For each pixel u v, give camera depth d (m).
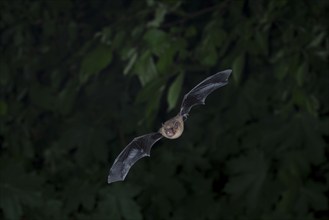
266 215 17.81
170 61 11.31
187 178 20.00
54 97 17.95
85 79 12.59
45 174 20.17
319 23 14.45
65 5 17.67
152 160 20.19
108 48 11.64
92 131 18.73
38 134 20.77
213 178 20.06
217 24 12.38
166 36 11.51
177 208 19.86
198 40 18.30
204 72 18.94
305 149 16.61
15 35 17.89
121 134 19.64
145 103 18.95
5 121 19.00
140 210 19.34
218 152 19.31
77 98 19.59
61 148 18.77
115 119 19.67
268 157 17.81
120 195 18.58
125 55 11.92
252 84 17.72
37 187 17.78
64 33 18.92
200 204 19.77
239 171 18.44
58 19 18.61
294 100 13.32
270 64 17.92
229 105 18.17
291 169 17.12
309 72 16.55
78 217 18.81
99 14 19.34
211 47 12.09
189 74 19.11
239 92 17.94
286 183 17.17
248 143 18.00
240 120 18.03
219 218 19.42
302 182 17.36
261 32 12.88
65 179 20.03
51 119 20.64
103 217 18.53
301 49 13.64
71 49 19.09
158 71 11.32
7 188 17.77
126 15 16.61
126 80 19.11
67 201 18.73
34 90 18.00
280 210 17.48
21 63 18.52
